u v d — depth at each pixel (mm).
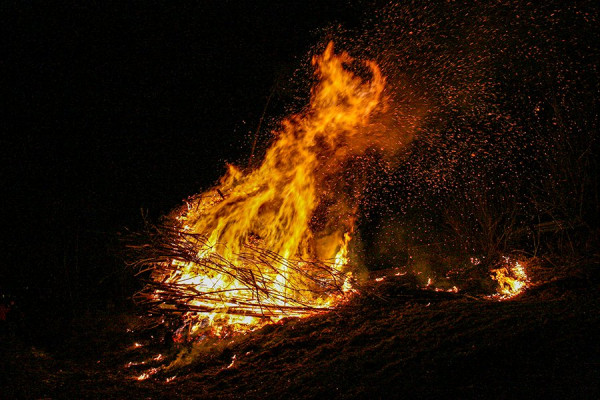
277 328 4473
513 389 2443
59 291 5461
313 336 4055
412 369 2943
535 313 3439
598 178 5309
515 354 2791
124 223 6527
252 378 3480
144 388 3588
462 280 5148
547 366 2588
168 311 4953
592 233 5070
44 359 4105
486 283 4898
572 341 2785
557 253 5297
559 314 3314
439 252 6414
